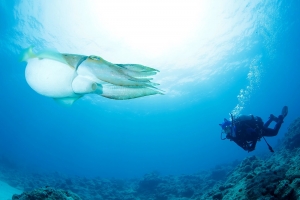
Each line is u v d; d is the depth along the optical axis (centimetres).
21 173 2108
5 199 1007
